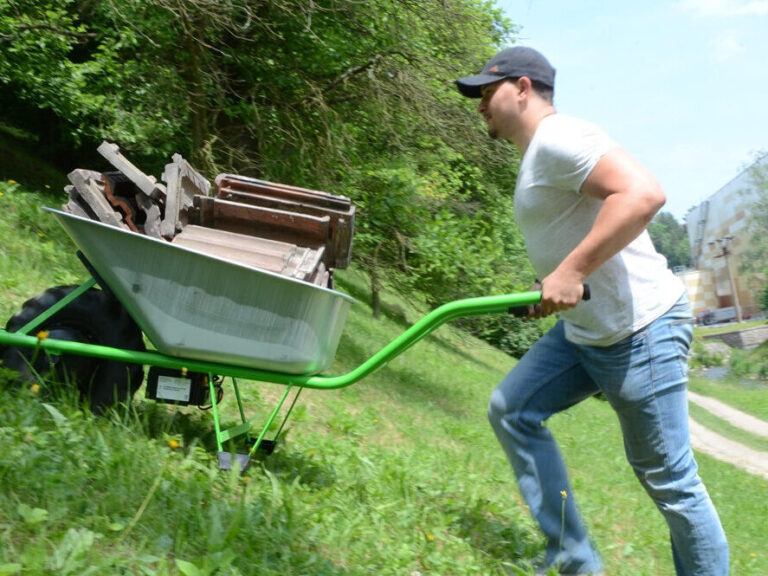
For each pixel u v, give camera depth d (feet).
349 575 10.68
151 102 36.42
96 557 8.36
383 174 38.68
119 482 10.14
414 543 12.95
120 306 12.96
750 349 223.71
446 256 39.73
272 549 10.28
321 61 39.27
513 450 13.05
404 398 33.91
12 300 20.38
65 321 12.84
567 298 10.98
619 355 11.78
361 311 58.70
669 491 12.05
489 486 19.66
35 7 35.45
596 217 11.55
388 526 13.42
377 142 41.60
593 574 13.08
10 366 12.59
